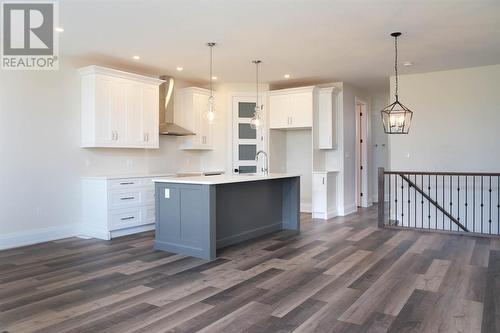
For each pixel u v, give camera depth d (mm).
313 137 7117
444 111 6523
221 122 7562
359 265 4020
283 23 4160
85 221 5594
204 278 3605
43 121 5199
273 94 7504
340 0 3557
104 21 4074
